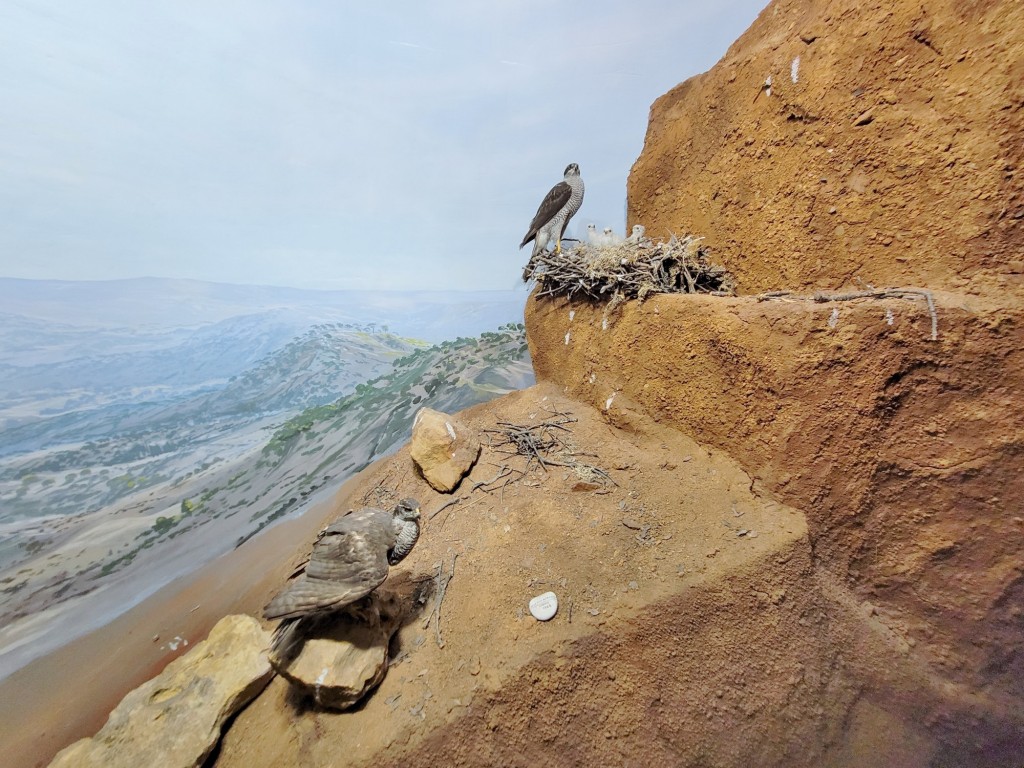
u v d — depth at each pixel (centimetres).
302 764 211
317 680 219
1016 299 234
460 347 936
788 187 360
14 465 508
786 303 295
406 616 282
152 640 321
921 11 271
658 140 525
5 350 672
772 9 396
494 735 216
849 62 311
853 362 263
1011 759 252
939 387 252
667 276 423
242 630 298
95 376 728
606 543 303
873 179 303
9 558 391
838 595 286
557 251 541
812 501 291
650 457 383
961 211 260
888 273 299
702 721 238
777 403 299
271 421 729
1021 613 258
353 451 602
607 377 462
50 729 258
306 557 371
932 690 266
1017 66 232
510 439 461
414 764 204
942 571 273
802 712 249
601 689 235
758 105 381
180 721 243
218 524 462
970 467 253
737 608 255
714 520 301
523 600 270
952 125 261
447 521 366
